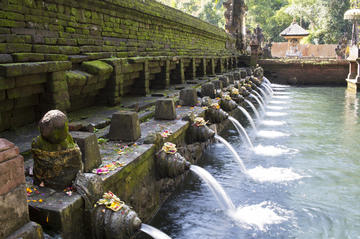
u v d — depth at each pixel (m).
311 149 10.79
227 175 8.38
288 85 31.20
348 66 30.22
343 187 7.68
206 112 9.97
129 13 10.85
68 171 3.87
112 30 9.94
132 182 5.11
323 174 8.50
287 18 58.19
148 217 5.84
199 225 5.87
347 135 12.60
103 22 9.39
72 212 3.55
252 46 32.19
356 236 5.64
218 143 11.34
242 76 21.16
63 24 7.55
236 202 6.86
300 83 31.50
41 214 3.39
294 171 8.73
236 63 31.83
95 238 3.83
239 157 9.90
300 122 15.12
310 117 16.27
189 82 16.41
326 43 52.25
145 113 8.70
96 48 8.97
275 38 60.00
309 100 22.00
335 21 50.38
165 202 6.71
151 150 5.80
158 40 13.94
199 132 8.02
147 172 5.70
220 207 6.54
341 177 8.30
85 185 3.81
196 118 8.17
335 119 15.71
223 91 13.46
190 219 6.06
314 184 7.85
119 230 3.78
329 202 6.90
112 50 9.88
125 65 9.68
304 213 6.41
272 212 6.44
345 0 50.09
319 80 31.12
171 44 15.61
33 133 6.07
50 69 6.18
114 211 3.84
